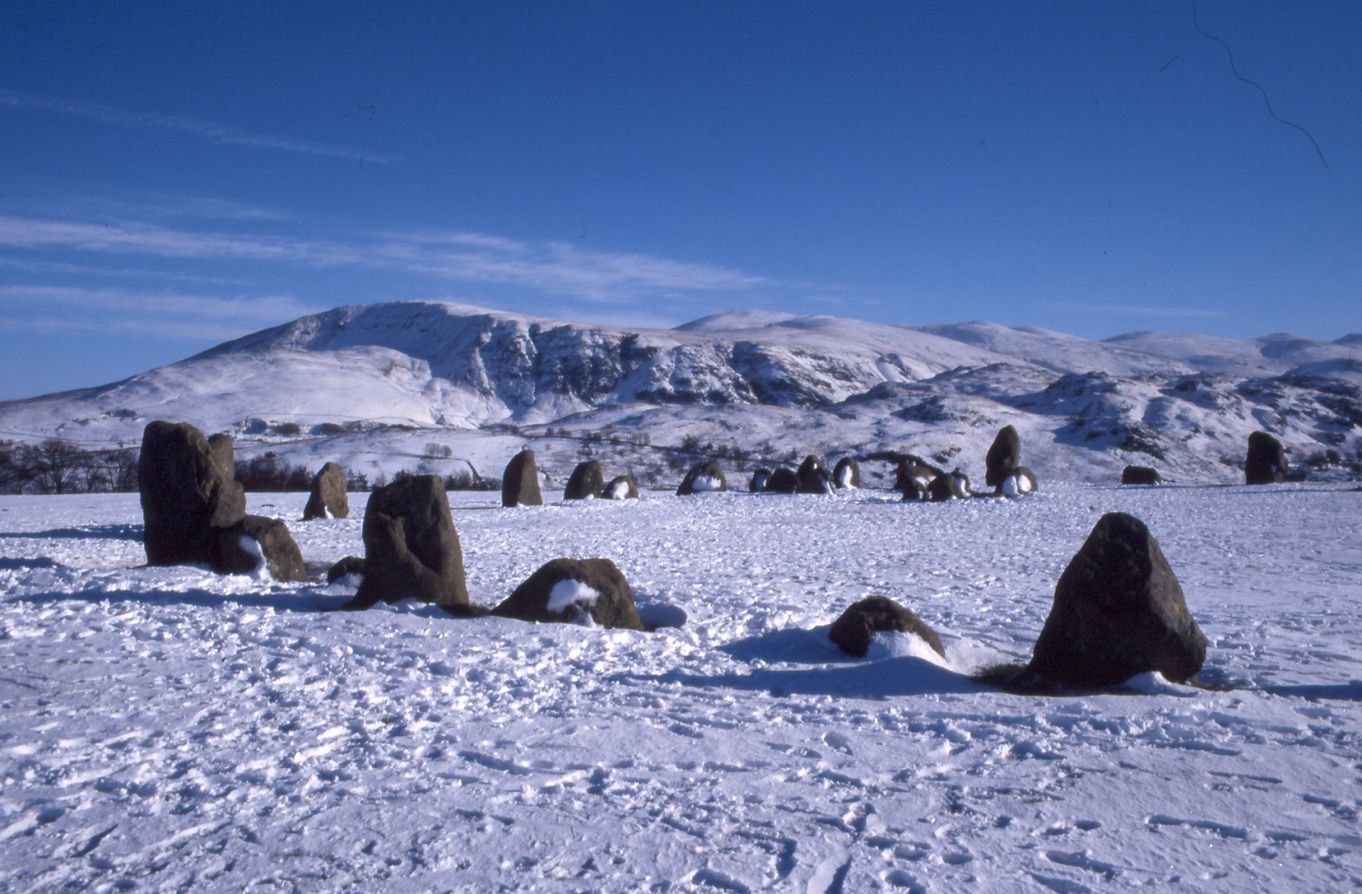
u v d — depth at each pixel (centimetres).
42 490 5625
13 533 2317
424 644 957
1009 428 3431
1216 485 3700
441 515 1173
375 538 1166
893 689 820
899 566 1659
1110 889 464
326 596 1253
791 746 669
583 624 1058
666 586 1402
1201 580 1452
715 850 506
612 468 6994
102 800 573
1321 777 608
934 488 3200
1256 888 467
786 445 8119
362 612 1105
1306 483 3581
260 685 819
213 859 498
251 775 609
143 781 600
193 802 570
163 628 1043
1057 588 883
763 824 539
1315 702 780
